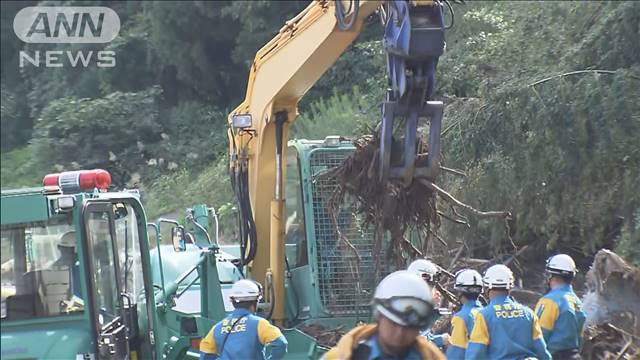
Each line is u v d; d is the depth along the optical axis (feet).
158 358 88.79
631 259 108.27
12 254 73.46
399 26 69.82
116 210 85.87
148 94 277.85
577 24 126.11
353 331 49.44
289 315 106.11
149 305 88.94
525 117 110.93
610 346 99.14
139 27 298.56
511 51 135.74
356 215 91.61
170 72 297.74
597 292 104.32
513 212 118.83
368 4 74.69
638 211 107.86
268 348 78.95
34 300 73.26
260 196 98.99
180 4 265.95
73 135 269.44
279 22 253.24
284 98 94.73
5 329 72.69
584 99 106.52
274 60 93.76
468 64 143.64
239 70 284.41
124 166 265.75
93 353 72.69
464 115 118.32
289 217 109.40
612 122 104.83
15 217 72.95
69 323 72.95
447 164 118.42
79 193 76.48
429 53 69.00
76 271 73.31
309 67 87.30
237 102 285.84
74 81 307.17
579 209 111.96
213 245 102.37
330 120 205.98
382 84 189.98
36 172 272.72
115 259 80.43
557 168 110.01
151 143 273.95
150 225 104.42
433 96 73.72
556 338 84.58
